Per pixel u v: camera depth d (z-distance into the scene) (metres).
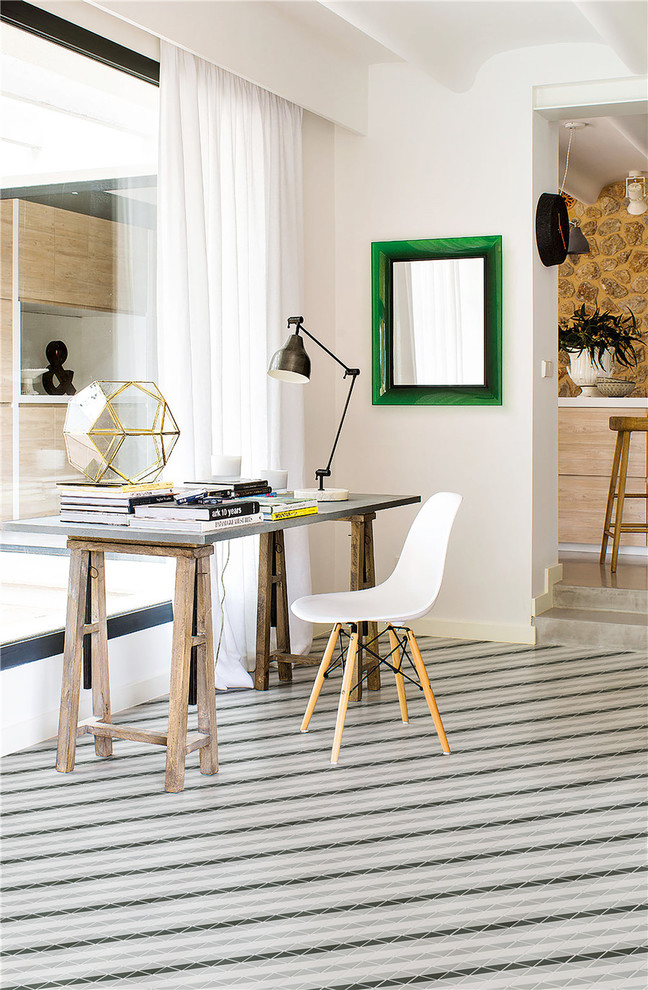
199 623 3.36
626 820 3.04
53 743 3.79
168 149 4.06
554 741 3.76
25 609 3.72
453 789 3.29
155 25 3.87
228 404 4.52
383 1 4.25
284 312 4.95
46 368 3.75
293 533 5.00
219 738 3.83
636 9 3.93
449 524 3.67
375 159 5.54
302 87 4.93
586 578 5.92
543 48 5.13
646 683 4.55
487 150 5.30
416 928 2.41
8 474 3.60
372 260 5.52
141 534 3.24
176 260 4.09
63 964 2.27
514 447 5.34
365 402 5.64
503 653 5.13
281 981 2.19
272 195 4.81
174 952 2.31
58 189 3.77
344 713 3.56
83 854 2.83
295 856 2.80
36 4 3.54
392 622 3.71
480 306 5.32
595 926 2.42
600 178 8.06
